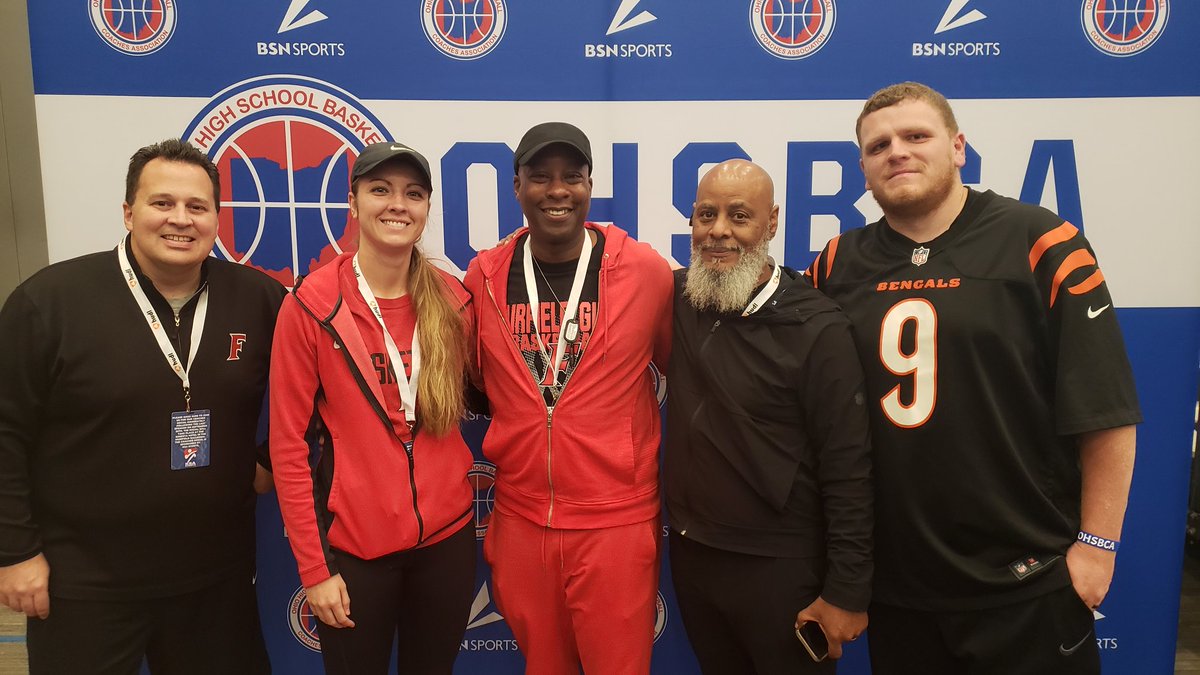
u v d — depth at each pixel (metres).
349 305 1.47
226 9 1.93
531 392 1.55
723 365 1.48
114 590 1.52
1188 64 1.92
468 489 1.62
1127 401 1.35
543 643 1.63
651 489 1.62
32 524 1.50
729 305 1.45
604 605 1.56
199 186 1.49
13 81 1.94
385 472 1.47
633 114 1.98
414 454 1.50
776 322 1.45
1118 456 1.38
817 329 1.43
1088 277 1.38
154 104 1.95
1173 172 1.96
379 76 1.96
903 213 1.48
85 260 1.54
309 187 2.00
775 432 1.45
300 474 1.45
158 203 1.46
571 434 1.53
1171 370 2.01
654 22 1.95
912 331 1.44
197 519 1.56
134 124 1.95
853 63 1.95
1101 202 1.97
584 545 1.54
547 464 1.55
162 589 1.55
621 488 1.56
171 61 1.94
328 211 2.01
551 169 1.49
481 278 1.65
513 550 1.61
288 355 1.45
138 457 1.50
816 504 1.49
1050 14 1.92
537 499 1.57
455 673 2.20
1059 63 1.93
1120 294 2.00
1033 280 1.41
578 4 1.94
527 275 1.59
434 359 1.49
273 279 1.75
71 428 1.50
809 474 1.48
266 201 2.00
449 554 1.57
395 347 1.50
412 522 1.48
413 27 1.94
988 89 1.95
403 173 1.46
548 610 1.61
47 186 1.96
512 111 1.97
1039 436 1.45
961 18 1.93
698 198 1.50
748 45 1.95
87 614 1.52
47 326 1.46
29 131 1.97
